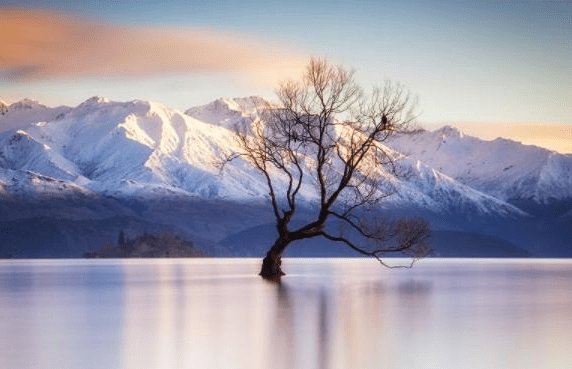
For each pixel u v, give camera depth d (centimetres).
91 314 5031
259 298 6144
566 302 6066
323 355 3369
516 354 3428
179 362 3209
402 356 3356
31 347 3616
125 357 3334
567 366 3169
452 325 4447
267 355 3369
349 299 6075
